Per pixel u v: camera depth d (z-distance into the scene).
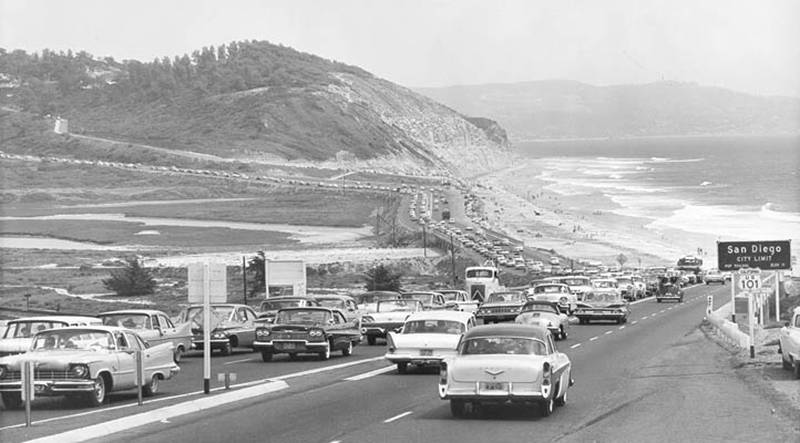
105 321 44.56
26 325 39.28
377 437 24.81
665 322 75.12
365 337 64.75
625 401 31.59
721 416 28.12
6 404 31.56
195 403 31.47
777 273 73.31
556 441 24.05
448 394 27.53
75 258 190.00
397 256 179.50
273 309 57.06
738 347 51.06
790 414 28.12
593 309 72.69
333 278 154.00
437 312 43.41
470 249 187.38
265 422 28.00
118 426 27.16
